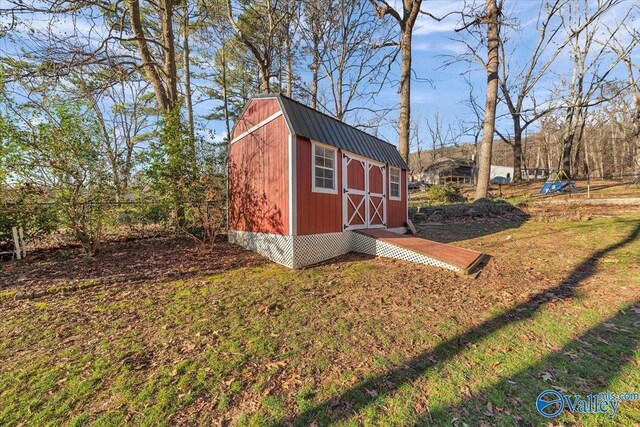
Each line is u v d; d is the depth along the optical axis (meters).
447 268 5.60
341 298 4.20
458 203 13.09
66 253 6.43
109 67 8.32
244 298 4.21
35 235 6.50
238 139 7.84
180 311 3.76
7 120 5.68
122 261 6.11
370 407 2.06
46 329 3.27
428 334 3.10
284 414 2.01
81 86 7.51
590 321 3.26
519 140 21.41
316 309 3.80
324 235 6.69
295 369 2.52
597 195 13.21
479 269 5.46
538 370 2.45
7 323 3.41
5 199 6.10
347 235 7.47
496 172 42.50
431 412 2.01
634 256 5.43
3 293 4.18
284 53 15.59
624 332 2.99
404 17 12.47
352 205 7.71
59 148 5.87
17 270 5.40
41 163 5.86
